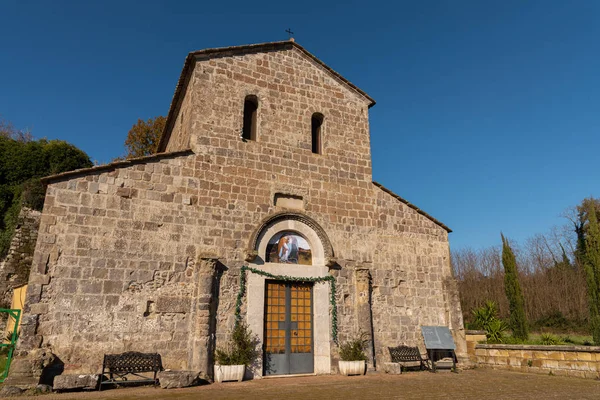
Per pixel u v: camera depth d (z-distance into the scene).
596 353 12.59
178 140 16.31
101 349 10.76
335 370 13.48
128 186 12.18
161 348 11.39
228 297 12.65
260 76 15.43
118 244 11.62
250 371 12.35
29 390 9.41
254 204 13.88
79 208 11.42
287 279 13.70
